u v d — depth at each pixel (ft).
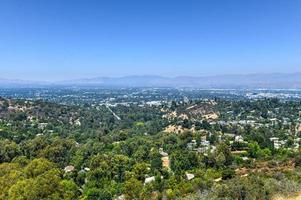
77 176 236.02
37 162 217.15
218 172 220.64
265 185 92.22
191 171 238.27
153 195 187.32
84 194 206.08
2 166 218.18
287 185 91.76
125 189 195.83
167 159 293.02
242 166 235.81
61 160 289.12
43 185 168.86
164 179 221.66
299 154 215.10
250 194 88.22
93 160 256.32
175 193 170.71
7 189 176.55
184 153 268.00
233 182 103.96
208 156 260.62
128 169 247.29
